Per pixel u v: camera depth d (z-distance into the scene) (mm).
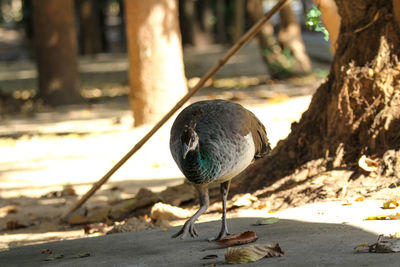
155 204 8883
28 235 9320
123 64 42406
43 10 25031
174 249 6496
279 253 5730
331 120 8852
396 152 8031
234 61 39969
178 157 6402
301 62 27406
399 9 8422
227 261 5719
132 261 6133
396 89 8383
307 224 6855
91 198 11414
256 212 8070
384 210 6996
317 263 5344
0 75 39844
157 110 17391
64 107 24734
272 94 22391
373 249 5520
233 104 6758
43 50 25141
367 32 8750
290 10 27328
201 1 54156
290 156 9211
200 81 8883
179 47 17656
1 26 76312
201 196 6762
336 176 8344
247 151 6574
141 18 17172
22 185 12812
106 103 25188
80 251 6820
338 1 9094
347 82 8695
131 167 13352
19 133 19125
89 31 51344
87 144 16328
